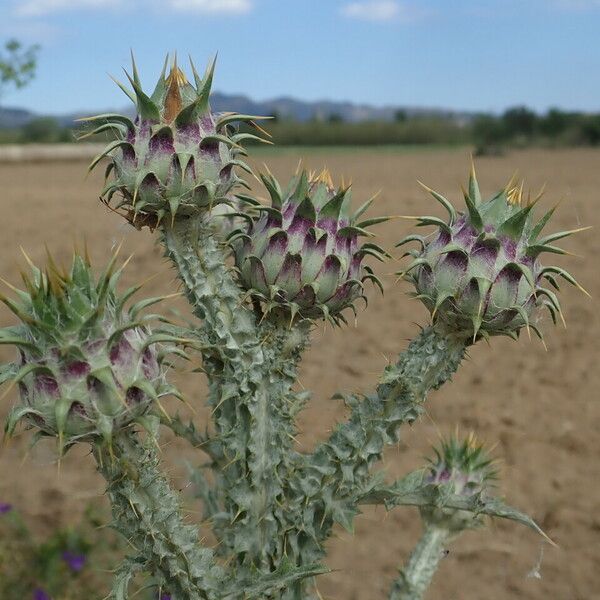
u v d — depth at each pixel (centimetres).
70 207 263
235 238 35
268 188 35
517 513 37
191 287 34
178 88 33
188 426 38
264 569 35
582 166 511
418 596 44
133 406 30
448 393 107
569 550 75
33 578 64
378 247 36
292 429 37
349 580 69
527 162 568
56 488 79
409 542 75
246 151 34
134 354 30
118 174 33
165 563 32
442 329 35
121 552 67
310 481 35
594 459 90
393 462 87
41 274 30
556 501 82
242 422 35
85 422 29
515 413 101
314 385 106
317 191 35
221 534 39
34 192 321
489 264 33
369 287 149
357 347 121
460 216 35
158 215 33
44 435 30
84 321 29
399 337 126
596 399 105
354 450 35
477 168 492
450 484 37
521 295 33
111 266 29
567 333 130
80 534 68
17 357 30
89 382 29
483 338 35
